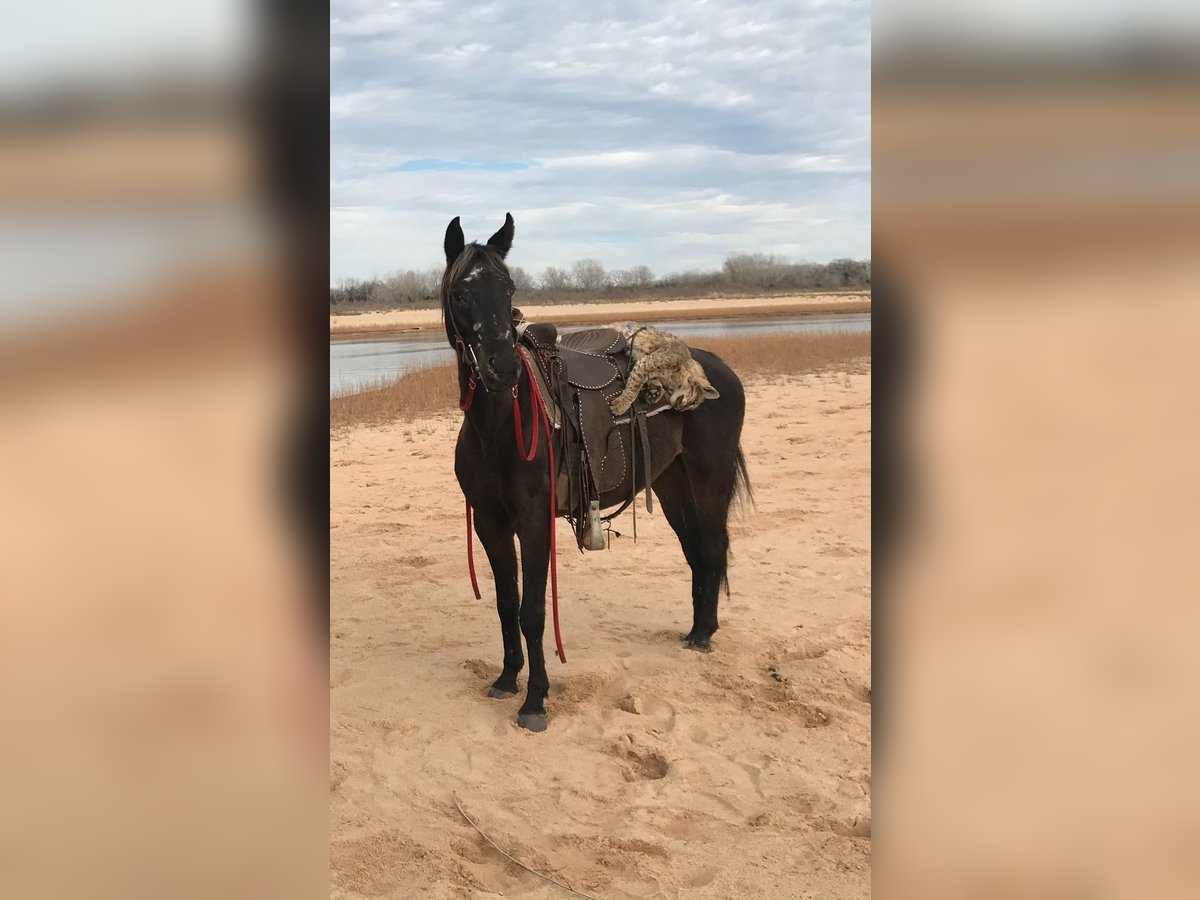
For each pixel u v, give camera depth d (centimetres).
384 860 350
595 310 6212
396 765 430
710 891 329
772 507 910
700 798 402
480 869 348
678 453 575
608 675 534
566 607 658
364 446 1252
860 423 1376
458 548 794
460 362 455
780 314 5353
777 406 1566
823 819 379
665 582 717
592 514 514
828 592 673
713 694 511
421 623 623
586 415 509
